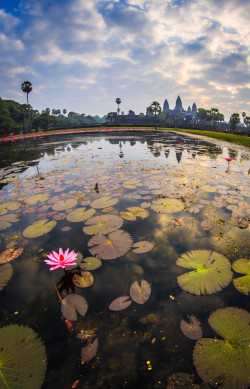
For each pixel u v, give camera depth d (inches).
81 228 106.9
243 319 55.3
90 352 49.9
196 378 43.1
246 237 93.7
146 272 74.4
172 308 60.1
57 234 102.7
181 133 967.0
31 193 164.2
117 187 168.1
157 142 551.5
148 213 120.0
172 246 88.6
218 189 157.0
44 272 78.1
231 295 63.2
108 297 64.7
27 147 554.6
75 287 69.6
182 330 53.7
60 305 63.3
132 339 52.3
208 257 79.7
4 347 51.6
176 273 73.4
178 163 260.8
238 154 343.3
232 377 42.4
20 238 101.5
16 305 64.3
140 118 3435.0
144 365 46.6
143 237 95.6
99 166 254.5
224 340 50.3
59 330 55.7
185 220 110.9
